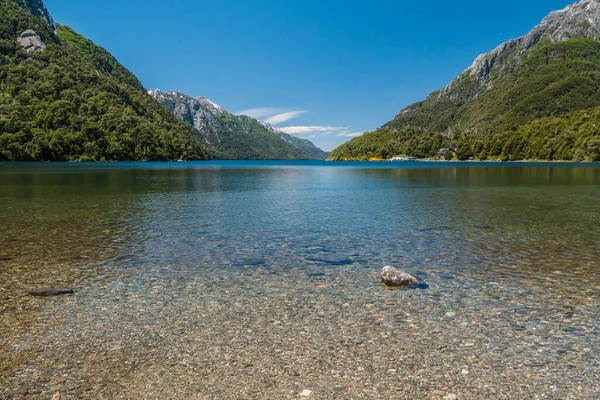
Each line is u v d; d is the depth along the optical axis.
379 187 48.56
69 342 7.96
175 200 33.41
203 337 8.23
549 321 9.05
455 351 7.63
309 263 14.02
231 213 26.00
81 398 6.07
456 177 70.81
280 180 63.56
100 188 44.91
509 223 22.11
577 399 6.10
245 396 6.14
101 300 10.35
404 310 9.69
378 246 16.64
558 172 85.94
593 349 7.70
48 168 103.94
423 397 6.12
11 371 6.84
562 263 13.98
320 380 6.59
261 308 9.84
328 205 30.23
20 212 25.80
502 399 6.09
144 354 7.50
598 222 22.38
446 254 15.30
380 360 7.27
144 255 15.04
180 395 6.16
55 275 12.52
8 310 9.64
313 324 8.86
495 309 9.77
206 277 12.38
